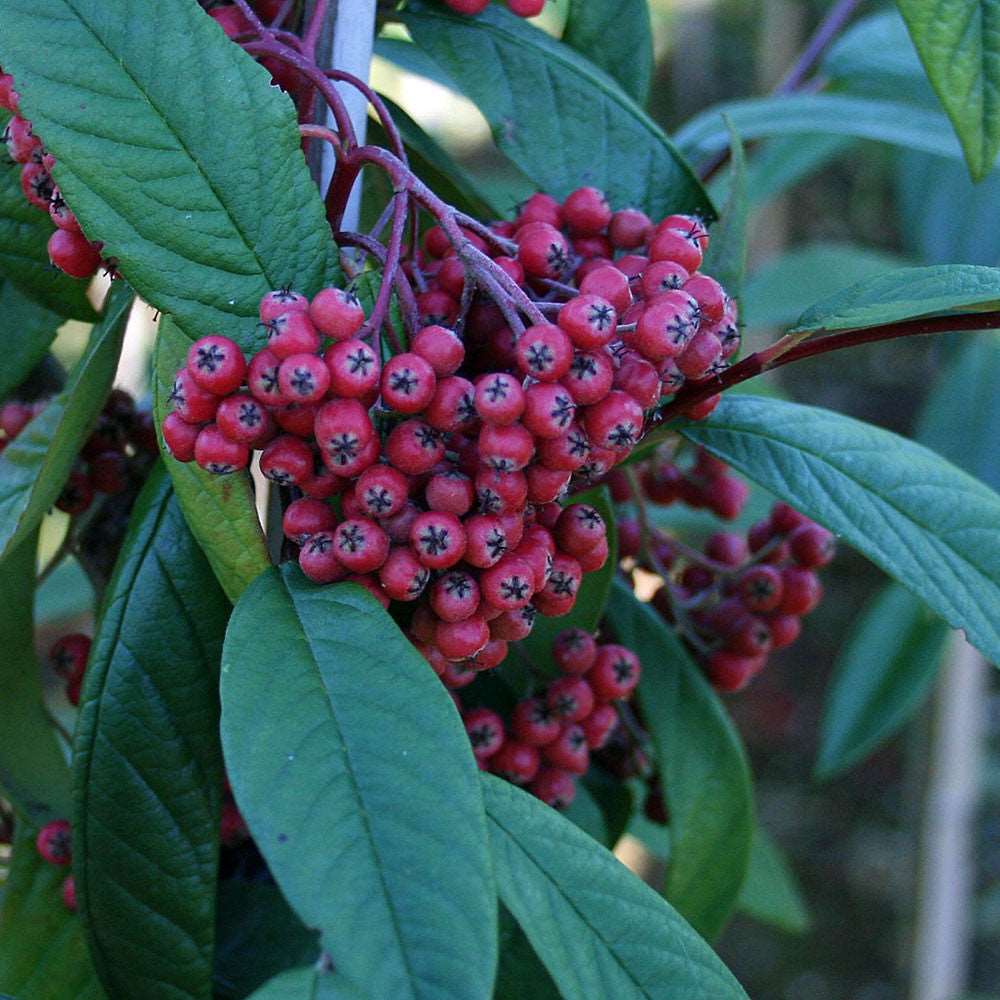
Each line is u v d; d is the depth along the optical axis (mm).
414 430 243
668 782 334
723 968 254
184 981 284
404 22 319
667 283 257
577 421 247
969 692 757
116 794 279
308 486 250
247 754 227
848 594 1188
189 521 258
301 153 254
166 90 247
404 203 256
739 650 354
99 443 315
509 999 299
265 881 328
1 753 318
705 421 297
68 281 295
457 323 257
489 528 247
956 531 290
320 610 247
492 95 314
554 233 270
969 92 279
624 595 347
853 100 425
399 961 214
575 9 332
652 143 318
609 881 254
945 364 642
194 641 284
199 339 249
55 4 244
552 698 313
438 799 227
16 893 312
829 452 294
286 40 277
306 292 255
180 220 248
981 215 600
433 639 259
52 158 246
